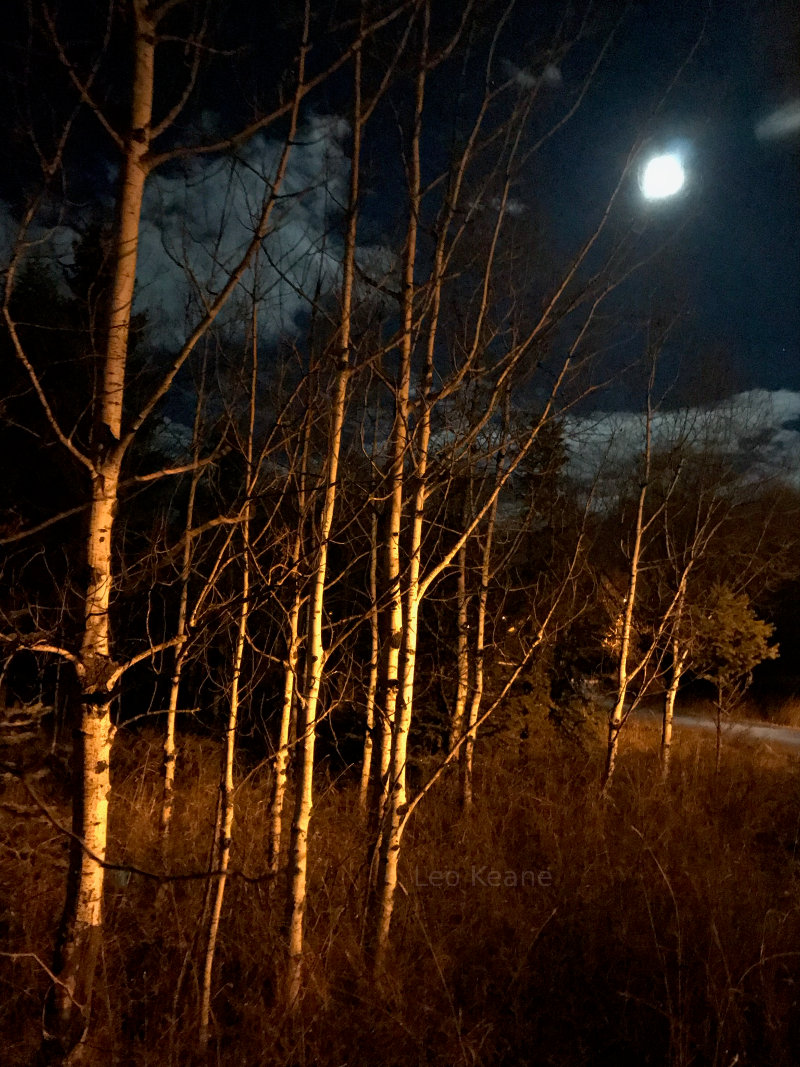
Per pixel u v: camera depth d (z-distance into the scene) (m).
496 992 4.72
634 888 5.87
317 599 4.45
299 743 4.43
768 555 12.05
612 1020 4.57
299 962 4.23
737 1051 4.24
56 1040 2.98
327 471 4.38
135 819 6.66
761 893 5.98
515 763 9.77
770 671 20.50
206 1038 3.82
